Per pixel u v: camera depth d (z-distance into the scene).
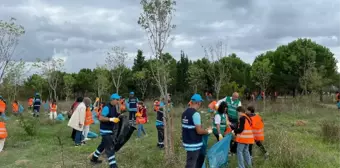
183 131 6.99
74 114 12.27
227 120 9.66
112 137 8.49
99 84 33.88
